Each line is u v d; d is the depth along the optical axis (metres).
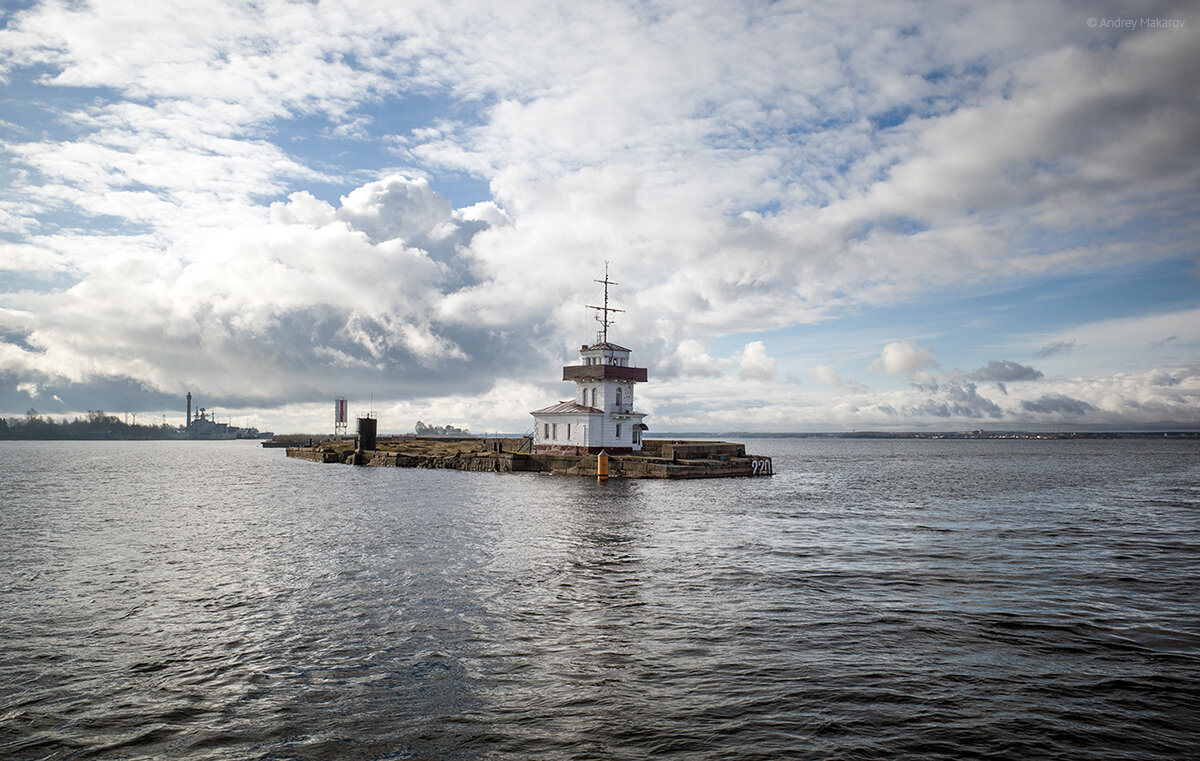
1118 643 17.48
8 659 16.44
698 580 24.42
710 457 88.00
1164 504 54.22
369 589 23.06
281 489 66.19
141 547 31.92
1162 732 12.50
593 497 55.22
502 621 19.23
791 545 32.06
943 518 43.50
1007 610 20.55
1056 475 96.31
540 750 11.80
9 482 78.31
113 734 12.53
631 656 16.41
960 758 11.54
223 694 14.30
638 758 11.52
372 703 13.78
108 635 18.23
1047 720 12.96
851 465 128.25
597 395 87.75
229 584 23.97
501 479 77.19
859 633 18.22
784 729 12.55
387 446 145.38
